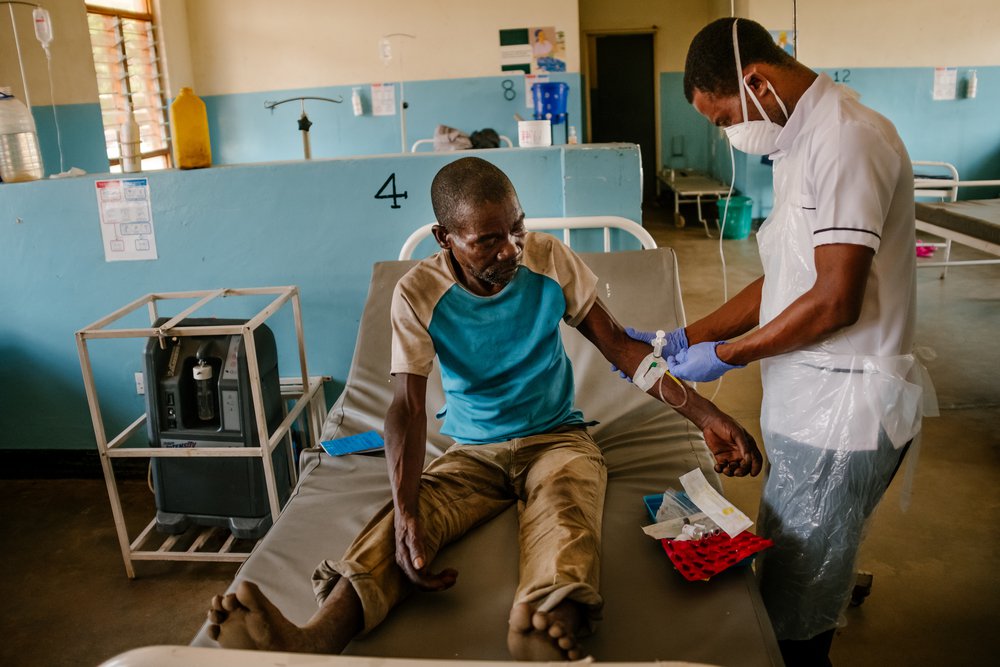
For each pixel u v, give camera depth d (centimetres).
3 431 305
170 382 235
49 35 325
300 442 288
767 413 146
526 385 168
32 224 283
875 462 134
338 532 165
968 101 729
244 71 637
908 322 133
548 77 623
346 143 649
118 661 84
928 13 710
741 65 132
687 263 624
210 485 240
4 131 280
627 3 879
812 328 127
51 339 294
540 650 115
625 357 169
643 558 148
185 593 230
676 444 191
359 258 281
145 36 569
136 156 283
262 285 286
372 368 229
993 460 281
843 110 126
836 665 185
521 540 146
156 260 284
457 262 163
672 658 123
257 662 82
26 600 229
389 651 128
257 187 276
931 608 204
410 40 624
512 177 272
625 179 266
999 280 525
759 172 756
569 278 167
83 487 300
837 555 141
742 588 138
